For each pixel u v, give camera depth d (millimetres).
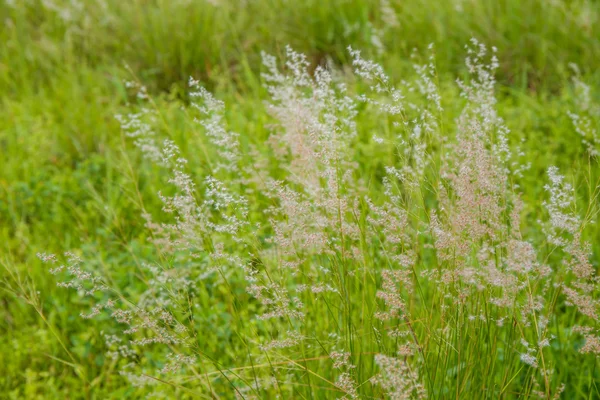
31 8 6992
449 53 5441
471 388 2174
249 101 4973
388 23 5582
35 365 3188
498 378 2430
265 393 2516
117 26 6219
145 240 3777
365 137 4426
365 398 2193
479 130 2197
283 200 2250
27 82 5750
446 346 2086
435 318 2246
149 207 4023
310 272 2566
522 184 3838
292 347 2477
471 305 2137
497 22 5754
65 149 4809
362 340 2320
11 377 3154
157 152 3211
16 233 3893
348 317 2268
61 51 6188
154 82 5613
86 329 3289
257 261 2301
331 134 2201
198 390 2789
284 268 2430
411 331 2088
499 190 2193
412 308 2271
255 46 5863
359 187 2637
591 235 3307
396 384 1894
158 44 5773
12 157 4688
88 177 4426
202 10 6004
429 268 2969
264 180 2855
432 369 2160
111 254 3764
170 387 2859
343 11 6020
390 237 2195
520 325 2182
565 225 2125
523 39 5562
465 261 2184
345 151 2559
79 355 3145
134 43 6027
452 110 4668
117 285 3412
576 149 4238
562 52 5473
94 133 4855
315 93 2338
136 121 3242
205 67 5668
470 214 2084
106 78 5676
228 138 2451
